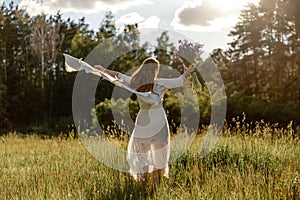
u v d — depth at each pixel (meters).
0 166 8.50
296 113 22.08
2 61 41.44
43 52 42.53
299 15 37.84
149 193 5.62
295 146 8.82
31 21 48.25
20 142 15.62
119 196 5.59
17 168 7.95
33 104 39.28
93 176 6.48
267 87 38.56
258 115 22.53
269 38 41.38
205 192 5.30
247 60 42.53
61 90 38.59
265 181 5.78
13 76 42.19
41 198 5.44
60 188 5.85
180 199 5.22
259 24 41.53
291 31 39.84
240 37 44.78
